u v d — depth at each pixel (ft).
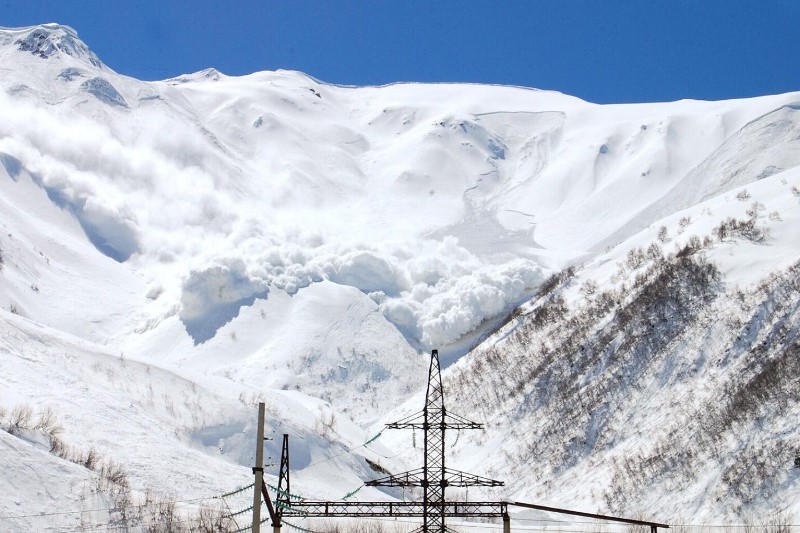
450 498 385.50
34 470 243.81
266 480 330.13
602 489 408.05
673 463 389.80
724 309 488.02
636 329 526.98
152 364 400.26
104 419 328.70
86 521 234.38
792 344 407.03
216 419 377.30
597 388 500.33
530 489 455.63
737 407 389.39
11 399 307.37
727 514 330.95
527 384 559.79
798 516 306.14
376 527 265.75
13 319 386.73
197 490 296.10
